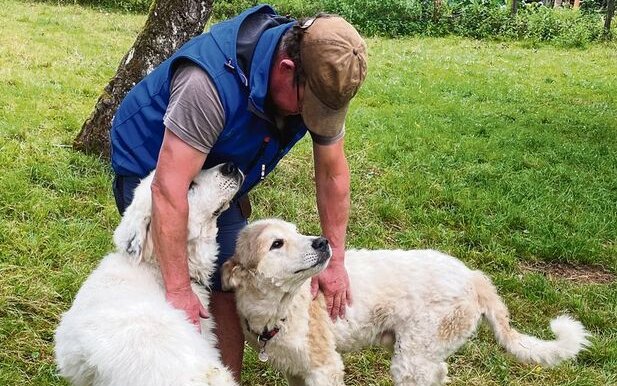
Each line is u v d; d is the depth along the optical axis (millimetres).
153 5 7230
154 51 7082
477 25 21562
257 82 3107
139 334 2775
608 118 12273
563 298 5715
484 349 4973
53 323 4637
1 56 11398
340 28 3031
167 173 3027
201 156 3102
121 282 3105
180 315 3002
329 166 3715
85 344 2846
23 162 6719
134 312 2877
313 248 3590
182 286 3113
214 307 3844
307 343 3811
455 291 4023
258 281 3639
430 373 4039
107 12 18938
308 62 3041
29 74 10320
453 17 21672
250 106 3137
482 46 19938
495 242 6594
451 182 7930
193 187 3264
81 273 5105
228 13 20578
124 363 2730
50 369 4207
